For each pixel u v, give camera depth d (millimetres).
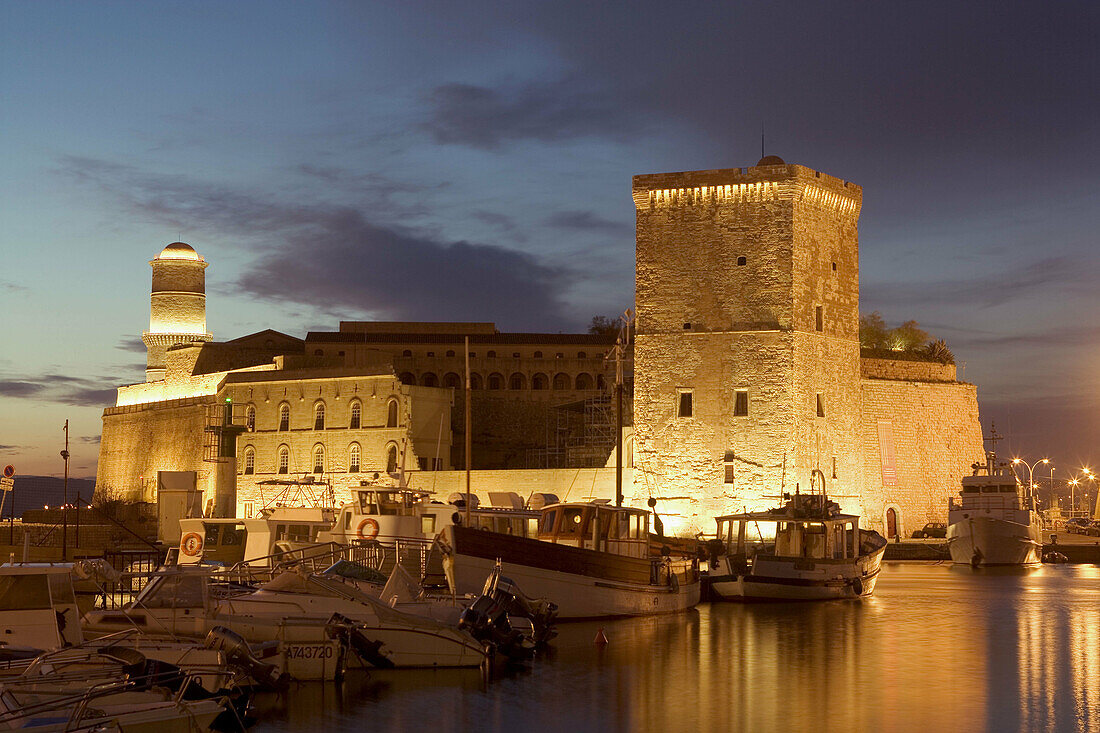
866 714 28938
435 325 117625
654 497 82625
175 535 88125
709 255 82750
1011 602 56844
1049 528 137875
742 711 29312
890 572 78750
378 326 117812
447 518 62250
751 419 80750
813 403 81875
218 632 30250
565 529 51000
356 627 33625
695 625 47000
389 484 91438
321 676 32625
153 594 32719
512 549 45594
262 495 99188
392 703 30016
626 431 89062
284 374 101938
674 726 27672
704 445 81750
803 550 59375
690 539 70312
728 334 81812
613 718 28500
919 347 120188
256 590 37969
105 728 21188
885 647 40469
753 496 80125
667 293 83625
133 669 25266
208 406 107812
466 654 34938
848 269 86812
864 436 92500
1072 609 53344
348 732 26953
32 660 25500
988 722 28031
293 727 27391
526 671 34938
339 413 98188
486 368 110438
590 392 107438
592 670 35219
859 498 86312
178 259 141250
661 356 83375
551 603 42031
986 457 95750
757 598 57500
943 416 97688
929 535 93688
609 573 48375
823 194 83562
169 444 116562
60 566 29484
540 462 102688
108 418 131125
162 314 140750
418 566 55062
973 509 86812
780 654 38688
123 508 115000
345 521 59344
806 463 80750
